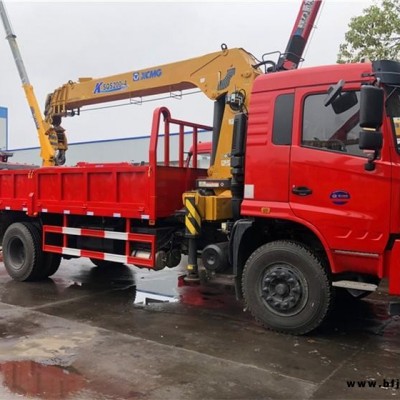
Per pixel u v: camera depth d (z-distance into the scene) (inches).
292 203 199.3
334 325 216.5
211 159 279.1
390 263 180.5
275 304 203.6
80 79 362.6
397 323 220.8
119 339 195.0
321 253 205.3
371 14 460.4
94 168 266.2
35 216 304.3
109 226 273.9
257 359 174.4
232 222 231.8
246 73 267.9
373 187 183.2
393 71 177.8
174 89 314.8
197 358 174.6
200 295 274.2
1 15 407.5
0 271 345.1
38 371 161.9
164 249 254.8
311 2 276.5
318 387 151.6
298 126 198.4
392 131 180.9
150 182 242.4
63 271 344.2
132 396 143.9
